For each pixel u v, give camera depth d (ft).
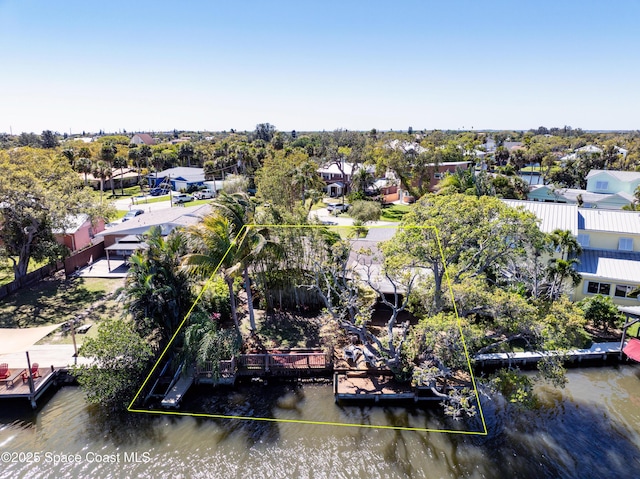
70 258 117.50
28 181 102.22
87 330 83.66
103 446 58.59
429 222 69.72
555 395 69.72
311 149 360.28
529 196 197.88
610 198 179.63
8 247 104.06
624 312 81.66
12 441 59.41
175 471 54.39
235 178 202.18
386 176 252.62
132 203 220.43
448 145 298.97
